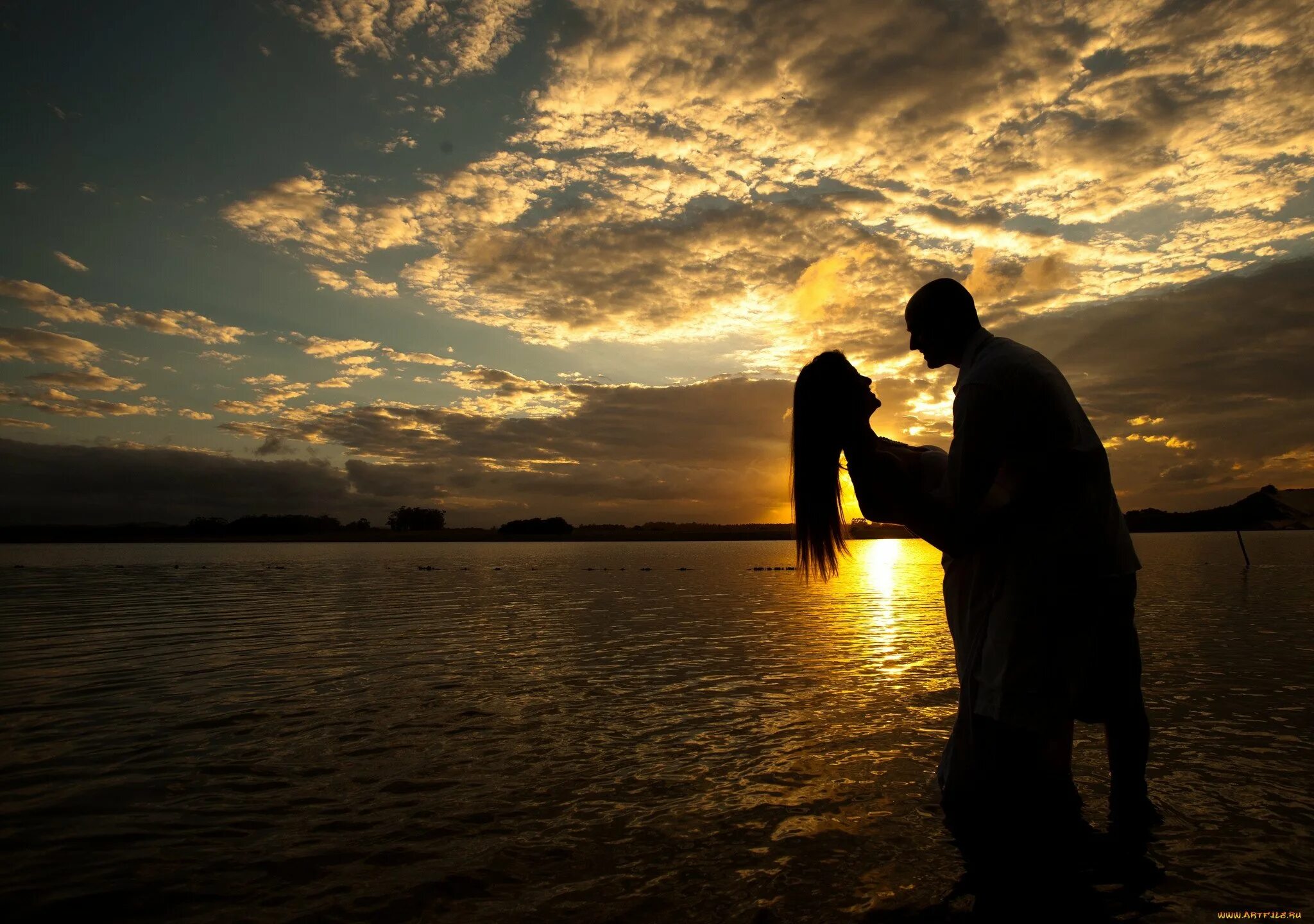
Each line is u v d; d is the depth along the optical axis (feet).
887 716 20.66
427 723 20.47
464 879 11.03
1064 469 12.20
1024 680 12.36
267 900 10.48
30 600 62.49
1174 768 15.67
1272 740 17.87
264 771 16.43
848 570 122.31
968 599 13.57
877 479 12.76
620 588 77.36
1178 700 22.18
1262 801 13.69
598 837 12.53
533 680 26.68
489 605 57.26
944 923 9.50
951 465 12.87
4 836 12.91
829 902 10.11
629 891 10.54
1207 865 11.10
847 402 13.01
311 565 137.90
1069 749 12.66
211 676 28.04
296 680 26.89
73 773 16.38
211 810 14.07
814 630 41.16
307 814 13.84
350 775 16.10
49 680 27.43
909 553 253.24
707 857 11.65
